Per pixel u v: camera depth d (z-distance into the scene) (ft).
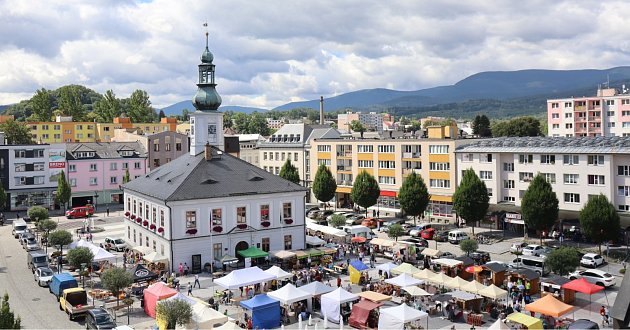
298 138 483.92
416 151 373.61
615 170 276.82
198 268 230.68
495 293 167.84
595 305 179.32
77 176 437.17
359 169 412.77
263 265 234.99
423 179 345.51
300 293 170.40
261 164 510.99
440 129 384.27
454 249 270.26
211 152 260.21
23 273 233.35
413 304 178.40
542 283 184.85
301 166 476.95
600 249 252.42
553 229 295.89
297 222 253.85
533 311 153.28
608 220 241.35
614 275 216.13
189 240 229.25
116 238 295.28
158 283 180.45
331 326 164.04
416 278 188.65
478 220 297.74
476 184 293.23
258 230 243.40
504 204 317.22
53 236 244.22
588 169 284.82
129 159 459.32
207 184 238.68
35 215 317.63
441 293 186.70
